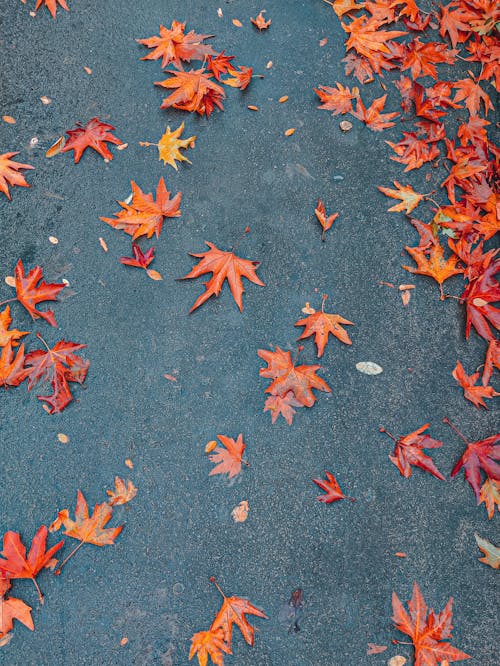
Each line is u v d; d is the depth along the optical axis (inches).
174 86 55.2
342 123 55.6
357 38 57.7
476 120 55.9
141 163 53.7
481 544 46.4
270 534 46.3
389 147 55.1
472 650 44.8
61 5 57.6
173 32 56.9
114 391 48.6
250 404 48.6
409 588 45.7
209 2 58.7
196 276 50.8
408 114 56.2
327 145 55.1
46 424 47.8
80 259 51.3
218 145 54.6
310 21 58.6
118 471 47.1
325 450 47.9
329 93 56.3
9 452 47.2
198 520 46.4
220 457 47.4
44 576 45.1
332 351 49.8
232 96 55.9
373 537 46.4
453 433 48.5
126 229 51.9
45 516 46.2
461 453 48.1
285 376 48.6
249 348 49.8
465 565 46.2
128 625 44.7
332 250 52.3
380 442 48.2
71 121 54.7
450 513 47.1
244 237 52.3
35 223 52.1
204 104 55.1
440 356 50.2
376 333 50.4
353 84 56.9
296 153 54.7
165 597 45.1
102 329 49.8
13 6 57.5
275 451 47.8
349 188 53.9
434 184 54.4
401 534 46.6
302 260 51.9
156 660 44.2
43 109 54.9
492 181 53.8
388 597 45.5
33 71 55.9
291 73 56.9
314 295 51.1
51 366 48.3
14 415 47.8
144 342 49.7
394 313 51.0
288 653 44.4
